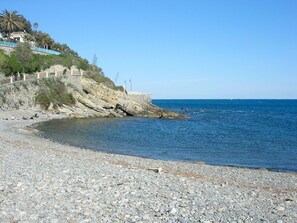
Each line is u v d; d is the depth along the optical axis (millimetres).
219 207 13664
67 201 13117
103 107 94125
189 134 58719
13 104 74438
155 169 23766
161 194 15188
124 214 11945
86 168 21250
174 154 37906
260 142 49625
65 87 90875
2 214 11133
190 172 25250
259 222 11938
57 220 10945
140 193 15125
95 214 11789
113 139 48938
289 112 152375
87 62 123000
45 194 13984
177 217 11859
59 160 24281
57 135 49219
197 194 15836
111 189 15516
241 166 31703
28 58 94250
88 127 64062
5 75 84562
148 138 51750
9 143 33312
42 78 86812
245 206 14227
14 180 16156
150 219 11570
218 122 89188
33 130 52219
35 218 11031
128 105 97125
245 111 158750
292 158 36938
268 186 21891
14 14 126500
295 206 14969
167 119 94062
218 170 27422
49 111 81812
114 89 104812
